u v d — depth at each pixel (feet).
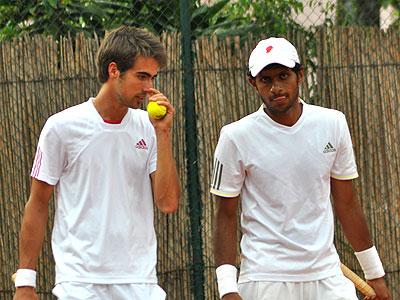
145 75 40.65
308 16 68.18
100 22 66.33
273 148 41.98
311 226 41.98
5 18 66.08
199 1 67.21
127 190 40.86
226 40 62.34
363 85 63.62
